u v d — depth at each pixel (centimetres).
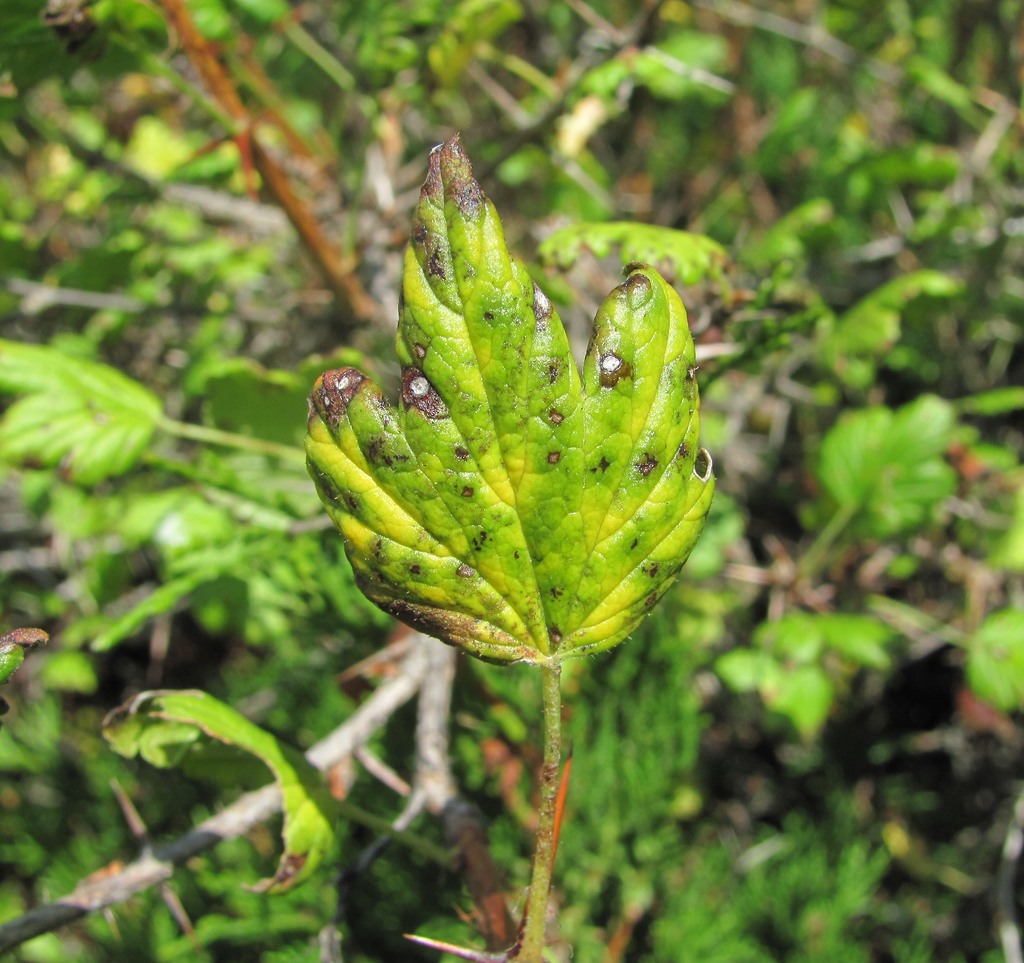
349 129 24
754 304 14
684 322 7
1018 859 22
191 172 19
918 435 19
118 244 20
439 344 7
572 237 14
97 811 22
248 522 17
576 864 17
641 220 27
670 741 18
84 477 14
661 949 18
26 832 23
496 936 10
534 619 8
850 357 19
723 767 24
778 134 23
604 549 7
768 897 20
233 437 16
